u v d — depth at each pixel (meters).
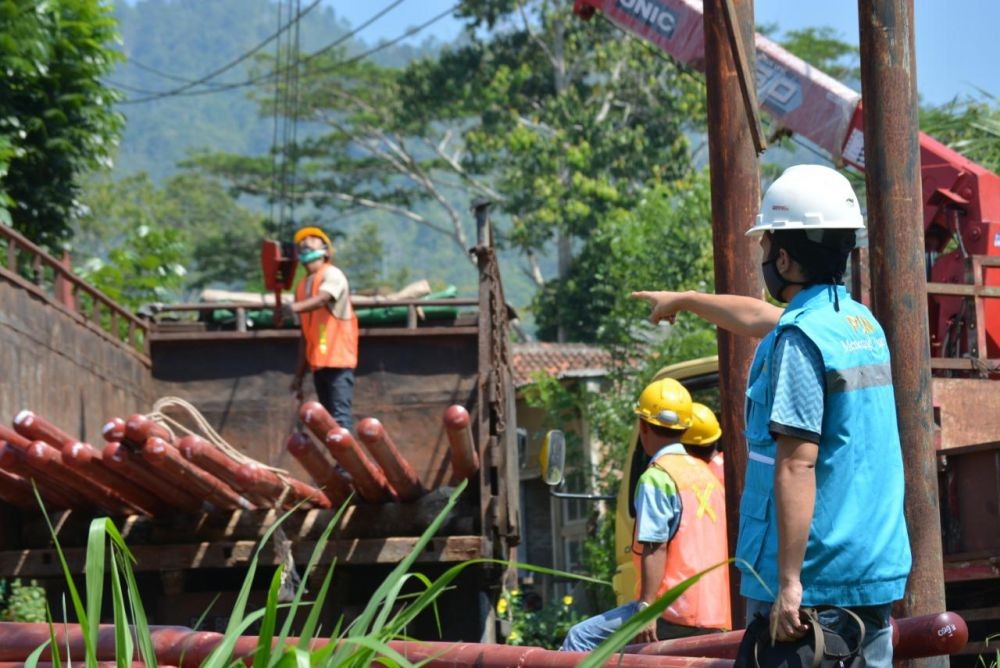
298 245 11.52
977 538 8.42
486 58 45.41
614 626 7.39
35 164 18.39
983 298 9.94
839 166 13.54
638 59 42.00
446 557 9.30
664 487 7.39
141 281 21.05
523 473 26.11
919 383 6.80
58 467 8.90
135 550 9.46
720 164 7.85
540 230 42.34
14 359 9.59
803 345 4.16
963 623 4.45
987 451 8.37
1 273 9.55
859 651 4.08
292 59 50.41
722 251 7.80
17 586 12.04
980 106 15.21
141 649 3.96
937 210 11.59
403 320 12.34
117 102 19.28
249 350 12.41
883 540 4.14
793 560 4.00
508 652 5.01
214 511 9.53
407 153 49.59
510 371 12.65
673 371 10.98
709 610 7.33
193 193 64.56
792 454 4.07
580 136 41.06
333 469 9.16
